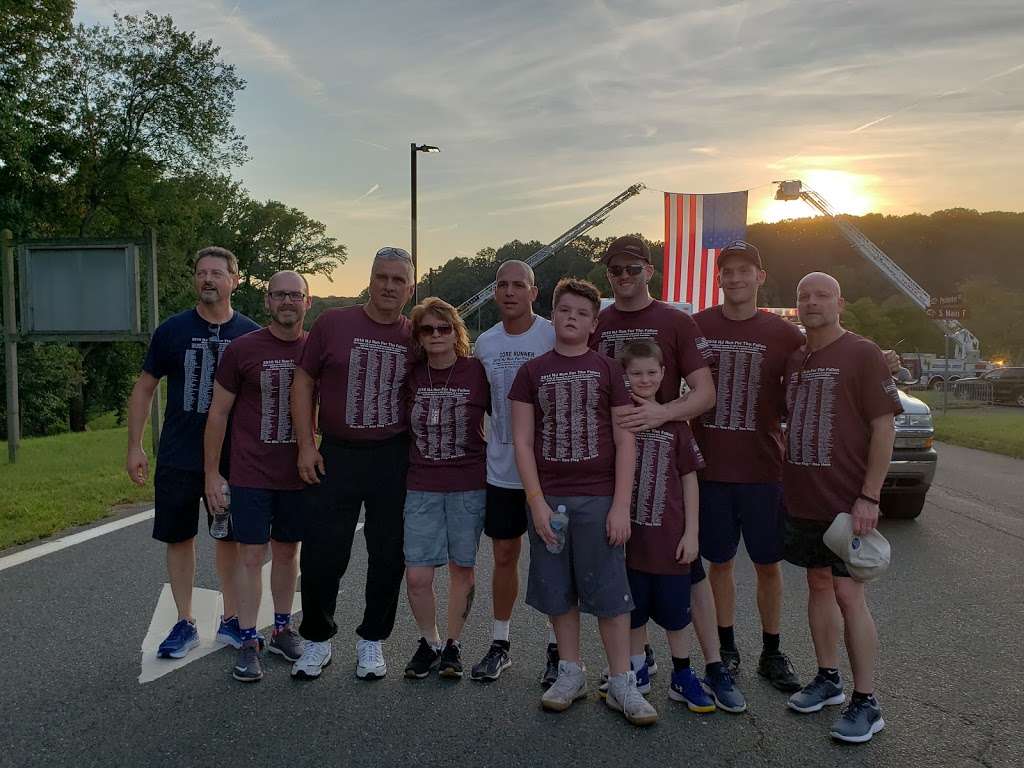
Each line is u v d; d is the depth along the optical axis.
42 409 26.33
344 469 3.86
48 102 26.16
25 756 3.01
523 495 3.92
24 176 24.55
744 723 3.38
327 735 3.21
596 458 3.48
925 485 7.58
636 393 3.58
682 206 15.00
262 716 3.38
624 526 3.40
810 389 3.53
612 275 3.88
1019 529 7.41
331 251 64.94
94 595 4.99
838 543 3.31
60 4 22.47
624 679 3.45
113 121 27.80
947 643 4.34
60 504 7.63
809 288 3.53
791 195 38.59
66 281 11.23
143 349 32.66
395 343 3.92
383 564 3.87
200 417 4.08
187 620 4.15
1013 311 61.12
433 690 3.71
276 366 3.90
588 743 3.18
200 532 6.88
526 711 3.48
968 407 28.42
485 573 5.91
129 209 30.16
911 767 2.98
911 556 6.32
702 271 15.09
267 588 5.33
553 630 3.71
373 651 3.86
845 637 3.36
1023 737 3.22
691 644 4.44
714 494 3.90
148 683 3.71
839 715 3.46
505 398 3.90
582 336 3.54
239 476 3.91
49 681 3.72
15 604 4.81
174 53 27.81
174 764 2.96
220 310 4.17
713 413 3.92
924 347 82.38
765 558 3.85
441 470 3.86
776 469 3.87
